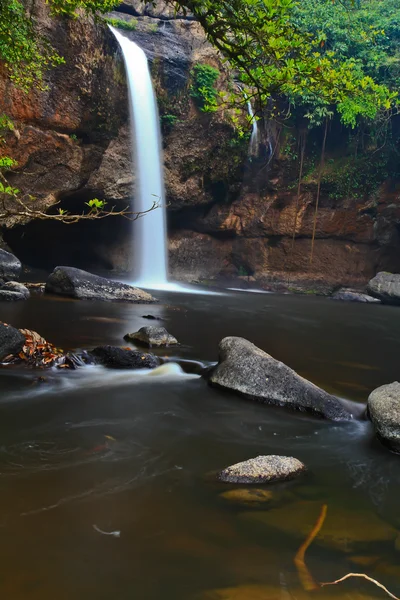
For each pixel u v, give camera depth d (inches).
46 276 762.8
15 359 250.8
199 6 211.3
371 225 876.6
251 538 108.8
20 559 97.0
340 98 229.5
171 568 96.6
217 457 156.0
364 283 872.3
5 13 337.4
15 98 585.6
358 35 815.1
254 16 208.2
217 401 213.0
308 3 824.9
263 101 232.4
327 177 876.0
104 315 418.3
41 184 650.2
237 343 240.7
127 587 90.3
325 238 890.7
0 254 551.5
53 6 362.3
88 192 721.0
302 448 169.6
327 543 108.1
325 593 90.7
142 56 731.4
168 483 134.8
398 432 170.4
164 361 274.1
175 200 832.9
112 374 246.2
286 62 210.8
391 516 123.0
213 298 665.0
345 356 328.8
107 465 144.8
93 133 678.5
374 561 102.1
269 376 218.7
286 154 874.1
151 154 769.6
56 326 353.4
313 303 690.2
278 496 130.6
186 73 783.1
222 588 91.0
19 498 121.9
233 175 865.5
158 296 638.5
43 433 167.0
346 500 131.0
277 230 895.1
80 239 855.7
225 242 927.7
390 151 858.1
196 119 799.1
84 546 102.6
